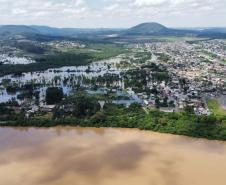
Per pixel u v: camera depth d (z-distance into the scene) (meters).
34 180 182.62
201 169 194.88
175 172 191.12
